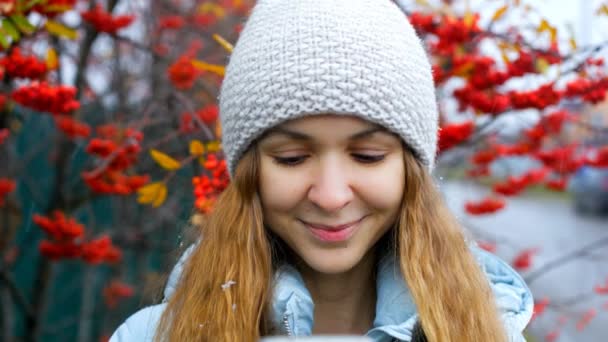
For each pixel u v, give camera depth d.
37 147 3.73
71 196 3.49
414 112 1.49
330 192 1.41
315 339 1.21
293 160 1.46
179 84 2.70
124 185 2.72
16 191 3.82
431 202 1.61
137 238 3.84
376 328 1.54
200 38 3.98
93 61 3.77
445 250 1.62
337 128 1.41
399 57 1.48
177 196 3.51
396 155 1.50
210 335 1.57
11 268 3.73
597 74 2.45
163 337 1.64
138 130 2.73
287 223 1.49
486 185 3.67
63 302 4.84
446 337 1.55
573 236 10.98
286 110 1.42
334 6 1.48
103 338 4.02
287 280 1.58
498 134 3.23
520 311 1.71
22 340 3.62
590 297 6.10
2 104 2.56
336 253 1.48
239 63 1.52
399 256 1.61
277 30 1.48
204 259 1.63
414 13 2.56
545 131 3.04
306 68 1.42
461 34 2.44
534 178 3.23
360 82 1.42
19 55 2.25
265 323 1.59
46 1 2.22
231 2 3.98
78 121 3.15
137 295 4.39
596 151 3.28
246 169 1.53
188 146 2.68
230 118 1.53
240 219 1.56
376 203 1.47
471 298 1.62
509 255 5.21
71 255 2.88
